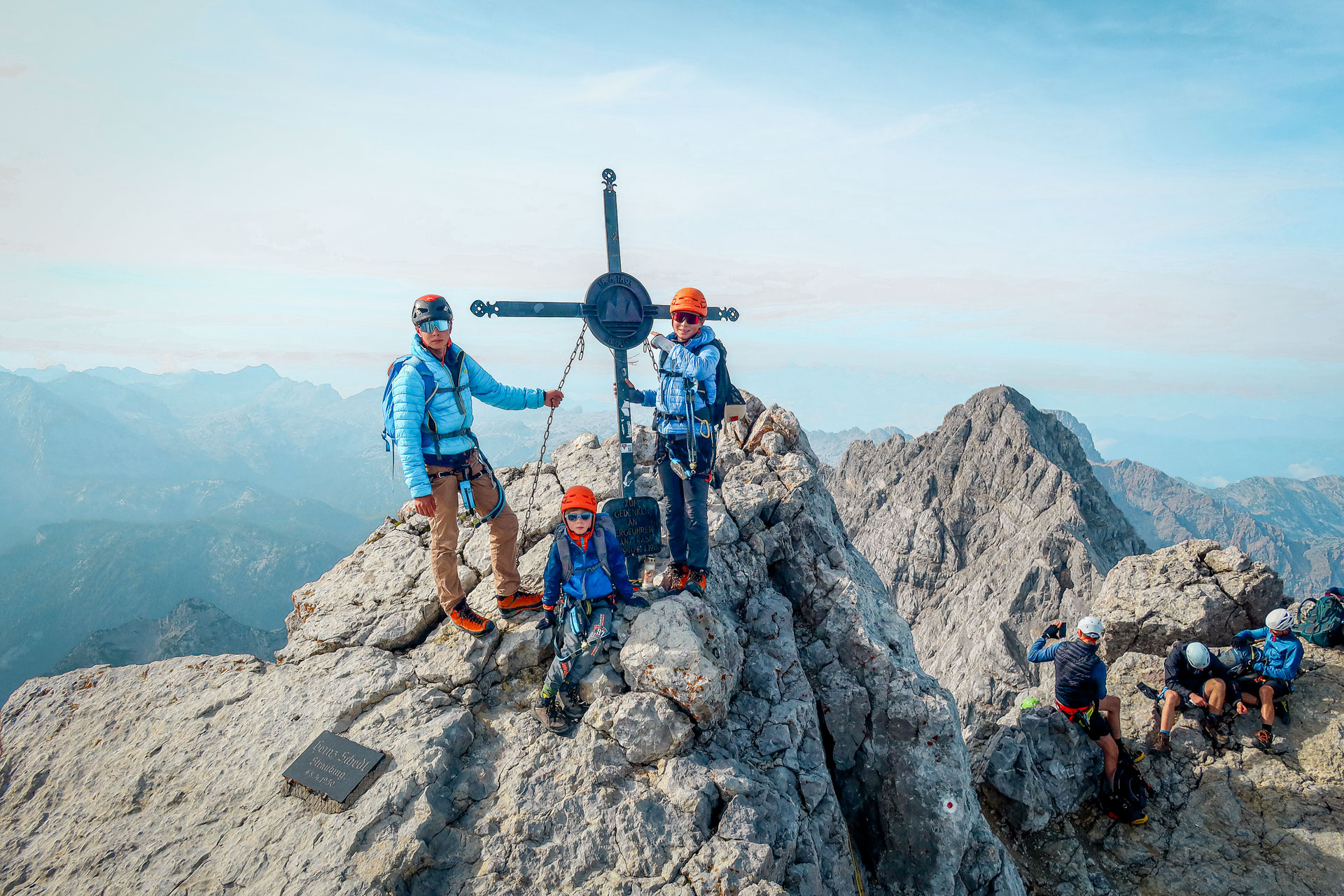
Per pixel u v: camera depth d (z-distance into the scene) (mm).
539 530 7898
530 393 7047
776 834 5492
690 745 5871
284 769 5590
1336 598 11266
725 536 8062
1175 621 12055
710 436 6527
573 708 6102
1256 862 9195
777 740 6461
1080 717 10164
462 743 5746
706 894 4824
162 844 5141
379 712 6016
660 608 6449
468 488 6133
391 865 4680
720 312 7340
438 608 7109
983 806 10594
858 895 6203
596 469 8547
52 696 6777
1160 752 10594
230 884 4738
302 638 7148
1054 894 9547
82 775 5891
